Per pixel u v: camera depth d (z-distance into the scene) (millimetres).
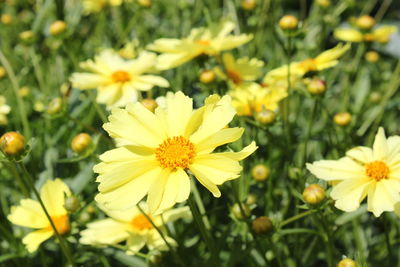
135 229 393
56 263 444
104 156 331
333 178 352
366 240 429
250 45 519
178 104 339
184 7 584
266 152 470
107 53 471
